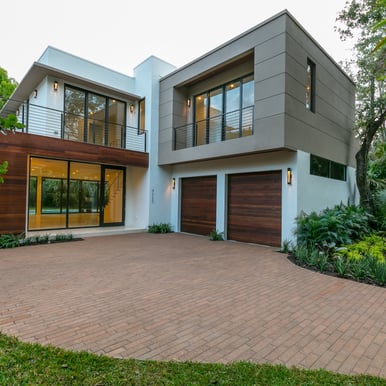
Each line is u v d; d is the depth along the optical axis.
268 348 2.47
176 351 2.38
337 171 9.38
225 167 8.85
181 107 10.25
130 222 11.27
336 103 9.17
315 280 4.62
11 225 7.36
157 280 4.46
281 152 7.40
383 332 2.83
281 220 7.42
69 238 8.42
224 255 6.48
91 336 2.61
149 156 10.38
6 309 3.21
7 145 7.33
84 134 9.72
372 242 7.09
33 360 2.11
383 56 7.02
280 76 6.73
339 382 1.94
